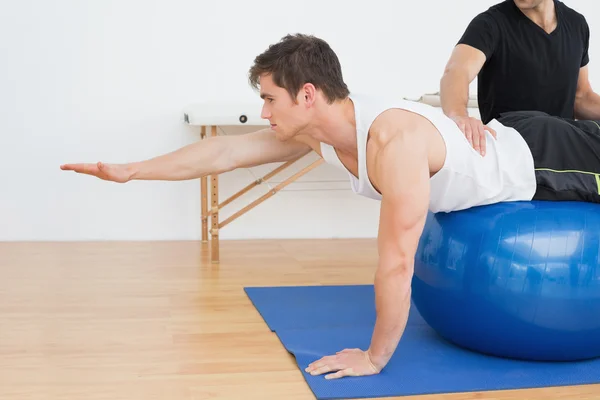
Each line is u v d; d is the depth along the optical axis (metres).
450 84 2.48
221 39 4.19
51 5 4.00
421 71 4.43
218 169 2.21
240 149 2.23
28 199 4.11
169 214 4.24
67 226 4.16
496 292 2.06
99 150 4.13
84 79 4.07
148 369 2.14
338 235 4.45
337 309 2.79
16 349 2.30
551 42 2.57
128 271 3.42
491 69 2.63
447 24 4.42
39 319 2.63
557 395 1.96
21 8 3.98
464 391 1.97
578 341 2.11
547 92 2.61
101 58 4.08
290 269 3.54
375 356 2.05
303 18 4.27
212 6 4.16
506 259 2.05
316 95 1.94
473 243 2.10
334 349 2.29
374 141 1.92
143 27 4.10
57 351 2.29
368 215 4.46
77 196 4.14
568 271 2.03
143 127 4.16
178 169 2.17
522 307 2.05
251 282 3.26
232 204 4.31
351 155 2.06
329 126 1.99
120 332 2.49
